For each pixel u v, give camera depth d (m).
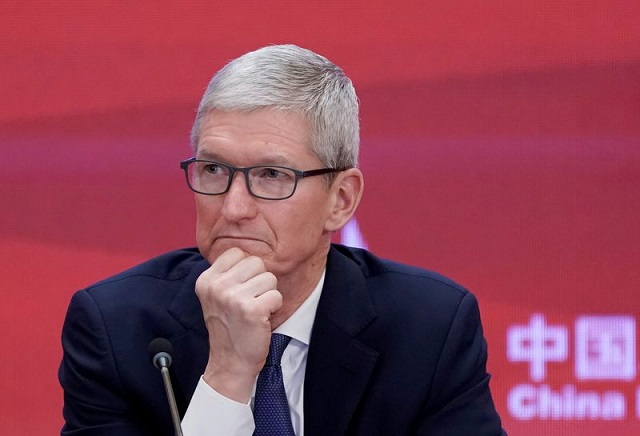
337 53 12.13
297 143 6.64
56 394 12.03
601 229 12.17
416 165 12.15
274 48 6.81
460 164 12.17
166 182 12.12
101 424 7.24
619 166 12.16
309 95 6.70
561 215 12.19
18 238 12.00
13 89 11.98
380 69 12.13
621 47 12.10
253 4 12.14
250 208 6.62
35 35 11.99
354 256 8.13
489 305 12.18
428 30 12.12
